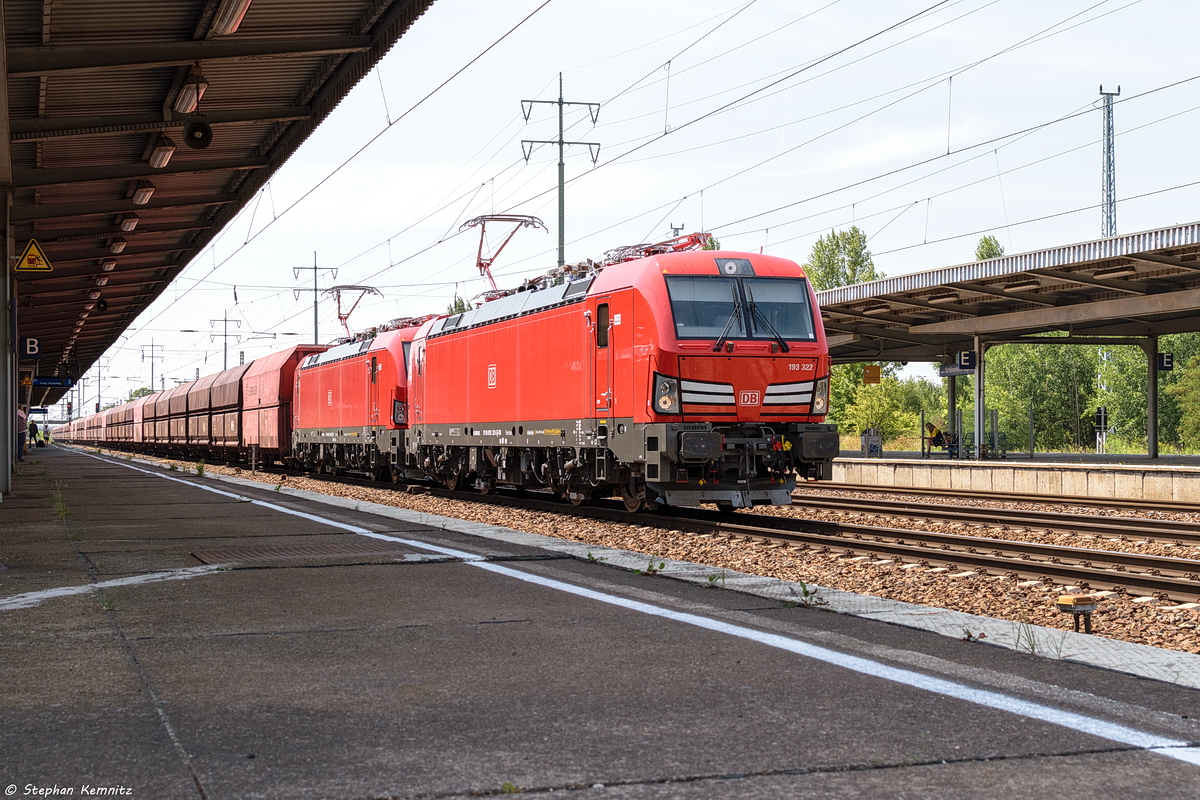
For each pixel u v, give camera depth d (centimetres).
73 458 5481
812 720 491
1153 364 3812
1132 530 1417
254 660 616
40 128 1656
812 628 704
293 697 534
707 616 747
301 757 441
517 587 880
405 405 2688
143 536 1305
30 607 793
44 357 6259
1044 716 497
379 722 490
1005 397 8744
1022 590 1009
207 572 973
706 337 1536
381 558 1064
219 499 2027
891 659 612
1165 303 2597
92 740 463
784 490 1603
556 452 1889
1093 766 429
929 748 451
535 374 1895
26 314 3803
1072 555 1183
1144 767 428
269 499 2031
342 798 394
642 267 1593
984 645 650
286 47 1430
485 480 2238
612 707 515
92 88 1568
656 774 420
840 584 1072
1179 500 2150
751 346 1554
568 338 1770
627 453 1588
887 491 2550
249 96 1722
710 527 1506
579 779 414
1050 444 8856
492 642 662
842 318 3459
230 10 1252
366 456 2994
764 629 700
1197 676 572
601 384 1662
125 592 861
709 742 459
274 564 1022
